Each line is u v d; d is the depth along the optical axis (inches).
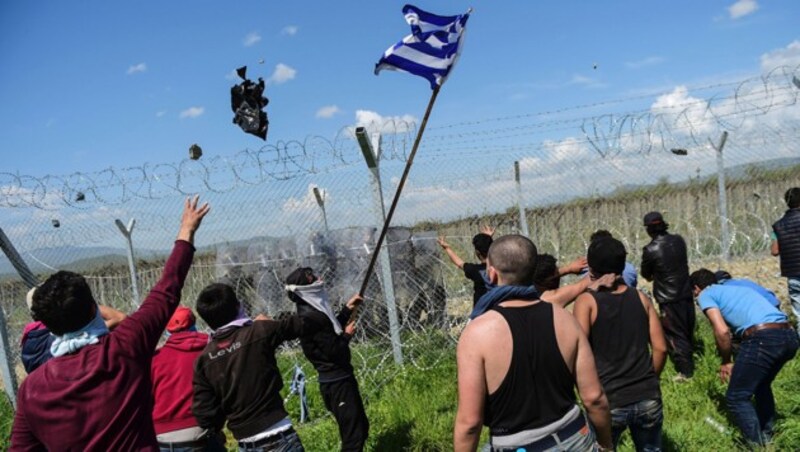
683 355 242.8
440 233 343.6
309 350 182.7
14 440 94.8
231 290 148.8
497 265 105.5
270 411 143.3
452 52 176.1
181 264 107.6
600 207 376.8
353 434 181.6
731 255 411.5
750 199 419.2
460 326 335.0
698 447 184.2
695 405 214.1
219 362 141.2
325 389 183.0
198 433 150.5
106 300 324.5
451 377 263.6
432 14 174.9
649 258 249.3
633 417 142.0
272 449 141.6
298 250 342.6
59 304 93.9
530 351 98.4
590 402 102.7
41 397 92.0
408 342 305.1
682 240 249.3
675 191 402.3
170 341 155.4
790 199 255.4
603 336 142.5
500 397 99.0
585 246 354.9
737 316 177.9
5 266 290.7
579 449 100.0
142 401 96.2
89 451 90.8
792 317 287.7
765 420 181.2
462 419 98.2
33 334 157.2
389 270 284.7
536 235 356.2
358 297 194.5
